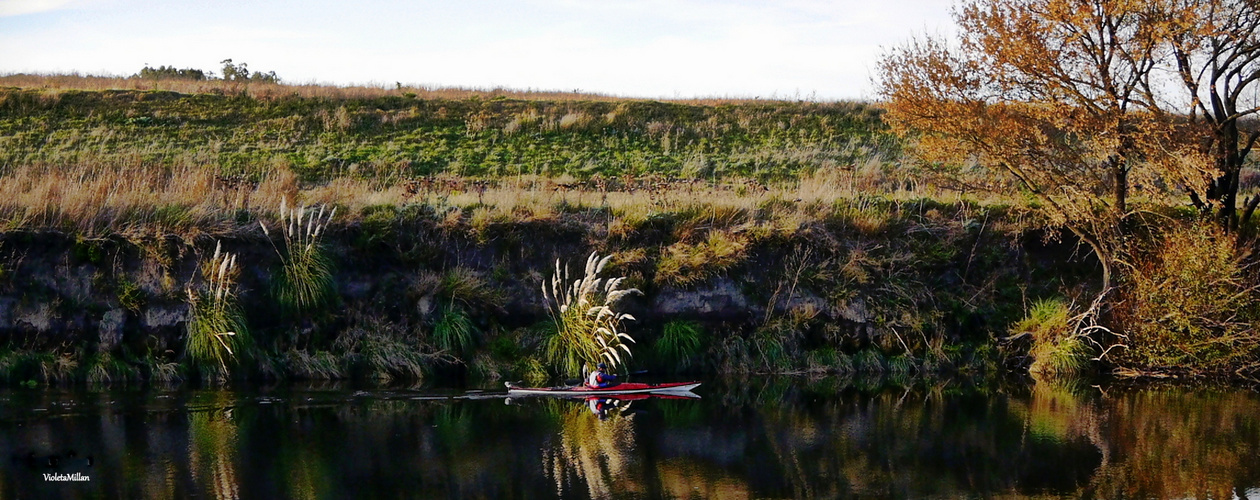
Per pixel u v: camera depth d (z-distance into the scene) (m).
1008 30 18.78
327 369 18.09
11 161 28.62
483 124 34.91
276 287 18.33
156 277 18.02
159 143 31.33
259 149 31.42
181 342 17.80
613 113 36.22
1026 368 19.84
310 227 18.39
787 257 20.48
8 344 17.34
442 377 18.42
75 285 17.78
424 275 19.31
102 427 14.22
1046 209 20.17
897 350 19.92
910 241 21.20
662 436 14.54
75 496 11.28
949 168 28.62
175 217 18.61
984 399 17.25
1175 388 18.27
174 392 16.61
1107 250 19.67
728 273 20.00
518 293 19.66
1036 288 20.97
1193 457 13.49
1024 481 12.48
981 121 19.08
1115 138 18.08
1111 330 19.34
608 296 17.36
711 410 16.28
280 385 17.41
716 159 32.47
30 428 14.05
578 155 32.59
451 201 21.39
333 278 18.80
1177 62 18.33
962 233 21.39
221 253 18.41
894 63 20.22
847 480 12.49
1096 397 17.41
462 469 12.74
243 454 13.13
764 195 22.75
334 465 12.74
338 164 30.42
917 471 12.84
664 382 18.31
